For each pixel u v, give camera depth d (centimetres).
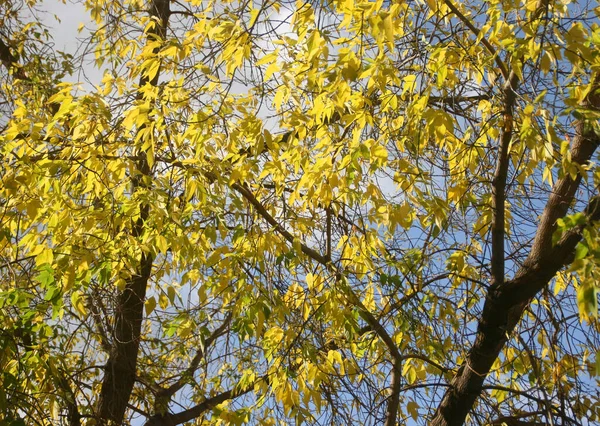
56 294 355
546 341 404
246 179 396
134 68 406
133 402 530
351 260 380
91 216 360
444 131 312
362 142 351
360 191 346
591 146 339
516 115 349
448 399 390
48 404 404
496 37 320
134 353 470
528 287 358
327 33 303
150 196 358
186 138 385
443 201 339
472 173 378
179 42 397
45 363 374
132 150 406
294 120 356
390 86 354
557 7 287
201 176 376
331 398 391
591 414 376
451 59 345
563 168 281
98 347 497
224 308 403
